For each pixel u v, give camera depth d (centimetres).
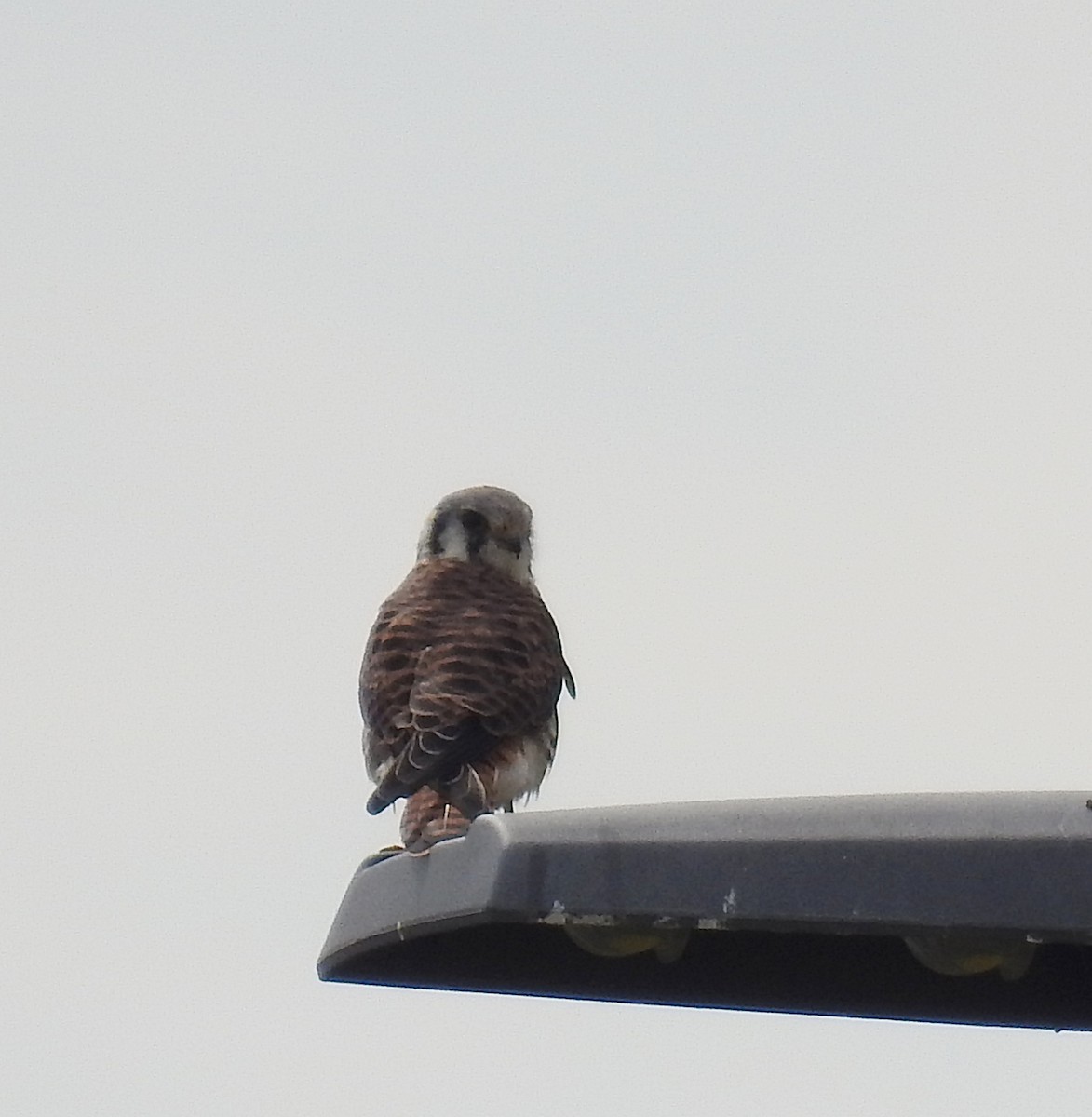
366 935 694
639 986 764
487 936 752
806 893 616
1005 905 607
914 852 616
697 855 624
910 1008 782
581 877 625
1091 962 790
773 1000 773
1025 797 629
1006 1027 786
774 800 638
